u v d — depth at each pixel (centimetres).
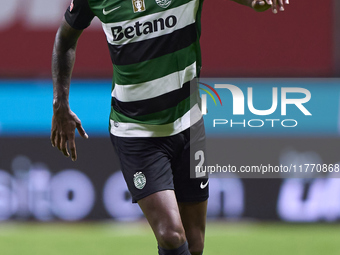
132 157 1216
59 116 1311
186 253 1117
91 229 2291
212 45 2573
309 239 2138
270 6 1063
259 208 2352
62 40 1316
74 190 2355
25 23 2648
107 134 2370
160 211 1140
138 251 1973
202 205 1312
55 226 2327
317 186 2356
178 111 1227
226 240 2111
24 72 2614
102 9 1202
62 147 1328
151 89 1199
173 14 1169
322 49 2569
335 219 2352
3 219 2356
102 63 2583
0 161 2367
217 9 2572
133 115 1227
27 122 2384
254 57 2572
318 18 2567
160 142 1224
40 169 2362
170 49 1180
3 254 1931
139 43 1179
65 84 1318
